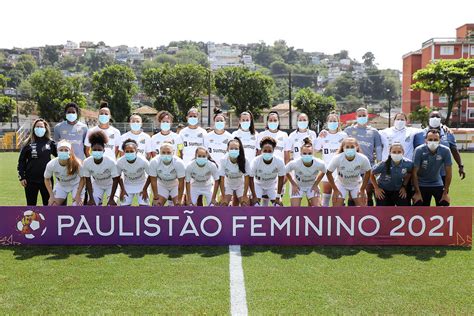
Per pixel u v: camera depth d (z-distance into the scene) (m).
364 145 8.13
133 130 8.64
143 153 8.60
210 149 8.66
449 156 6.61
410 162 6.69
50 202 7.01
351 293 4.47
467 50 57.03
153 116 51.53
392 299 4.32
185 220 6.14
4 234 6.17
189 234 6.16
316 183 7.27
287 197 11.38
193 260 5.51
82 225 6.15
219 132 8.66
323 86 131.88
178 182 7.24
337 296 4.39
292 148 8.91
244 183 7.34
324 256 5.68
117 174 7.05
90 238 6.17
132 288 4.58
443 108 56.78
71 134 8.05
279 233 6.16
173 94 48.75
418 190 6.70
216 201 7.50
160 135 8.71
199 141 8.76
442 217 6.14
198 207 6.12
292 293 4.46
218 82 49.56
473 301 4.29
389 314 4.00
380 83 119.00
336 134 8.39
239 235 6.17
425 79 43.09
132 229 6.16
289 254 5.77
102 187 7.24
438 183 6.80
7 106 50.66
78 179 7.16
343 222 6.15
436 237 6.17
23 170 7.17
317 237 6.16
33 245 6.16
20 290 4.53
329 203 8.10
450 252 5.88
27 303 4.20
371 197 7.78
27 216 6.14
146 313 3.99
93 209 6.13
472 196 11.43
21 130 38.59
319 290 4.54
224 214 6.14
